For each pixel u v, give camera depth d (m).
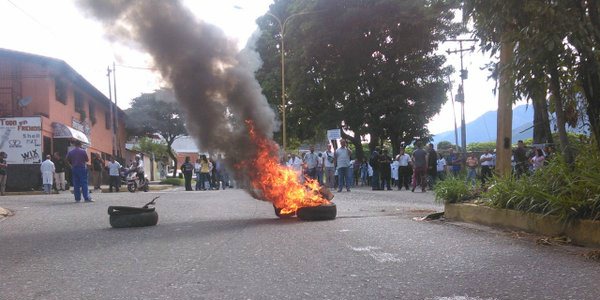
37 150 24.62
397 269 5.25
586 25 5.99
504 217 7.48
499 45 6.84
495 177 8.36
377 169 21.81
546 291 4.37
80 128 31.56
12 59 25.97
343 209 11.61
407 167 21.72
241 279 4.97
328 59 34.09
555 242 6.34
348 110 34.50
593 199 6.09
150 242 7.26
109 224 9.59
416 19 30.44
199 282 4.89
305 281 4.85
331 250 6.30
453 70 34.38
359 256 5.91
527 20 6.22
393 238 7.10
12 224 9.91
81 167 15.36
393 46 32.75
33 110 26.17
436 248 6.30
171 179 42.16
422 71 34.00
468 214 8.32
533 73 6.41
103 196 18.36
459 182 9.14
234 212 11.52
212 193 19.78
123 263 5.85
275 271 5.27
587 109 6.88
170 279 5.03
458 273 5.02
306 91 35.19
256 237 7.44
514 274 4.95
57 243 7.39
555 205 6.48
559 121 7.06
